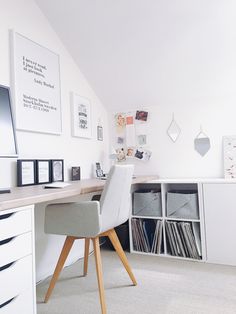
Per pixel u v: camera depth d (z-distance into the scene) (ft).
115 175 4.78
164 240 7.64
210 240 7.04
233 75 7.50
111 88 8.79
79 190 4.55
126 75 8.22
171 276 6.25
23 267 3.40
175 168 8.70
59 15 6.77
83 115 8.18
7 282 3.16
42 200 3.66
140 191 8.51
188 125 8.52
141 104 9.10
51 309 4.96
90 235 4.68
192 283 5.85
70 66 7.79
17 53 5.81
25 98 5.97
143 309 4.85
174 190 8.36
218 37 6.66
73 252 7.46
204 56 7.18
